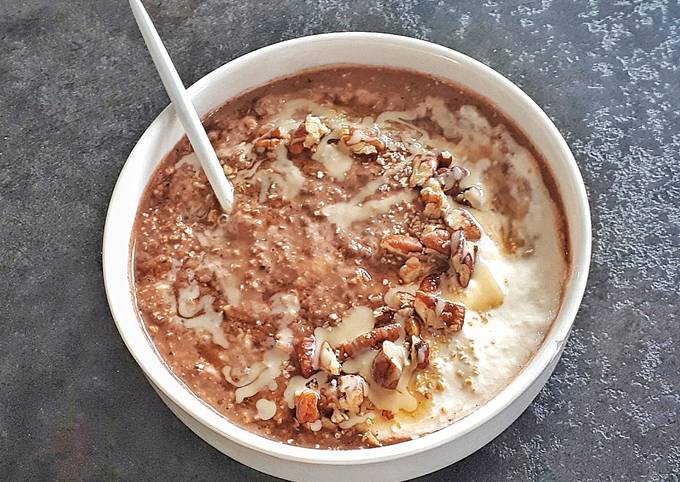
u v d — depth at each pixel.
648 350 0.41
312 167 0.42
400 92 0.44
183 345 0.39
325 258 0.40
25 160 0.47
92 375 0.42
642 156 0.45
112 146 0.47
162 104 0.48
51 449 0.41
